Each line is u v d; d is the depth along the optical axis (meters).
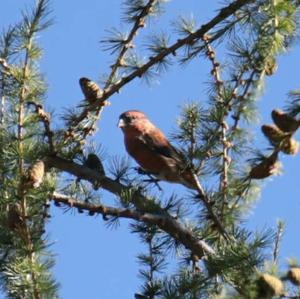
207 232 10.40
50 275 9.13
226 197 10.53
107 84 11.07
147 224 10.49
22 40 10.34
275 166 9.30
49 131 10.68
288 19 9.78
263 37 9.84
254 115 10.46
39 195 9.67
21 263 9.02
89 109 10.81
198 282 8.85
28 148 10.18
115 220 10.38
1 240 9.54
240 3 9.97
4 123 10.27
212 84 10.65
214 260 8.72
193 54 10.57
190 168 10.66
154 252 10.34
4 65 10.34
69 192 10.60
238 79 10.42
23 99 10.34
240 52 10.19
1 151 10.08
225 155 10.49
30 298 8.99
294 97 8.64
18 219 9.39
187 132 10.65
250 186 10.52
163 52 10.45
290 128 8.70
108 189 10.84
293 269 7.49
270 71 10.25
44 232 9.46
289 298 7.34
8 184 9.66
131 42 10.94
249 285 7.70
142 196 10.59
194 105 10.70
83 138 11.07
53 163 10.80
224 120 10.48
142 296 9.41
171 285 9.00
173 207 10.68
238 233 9.34
